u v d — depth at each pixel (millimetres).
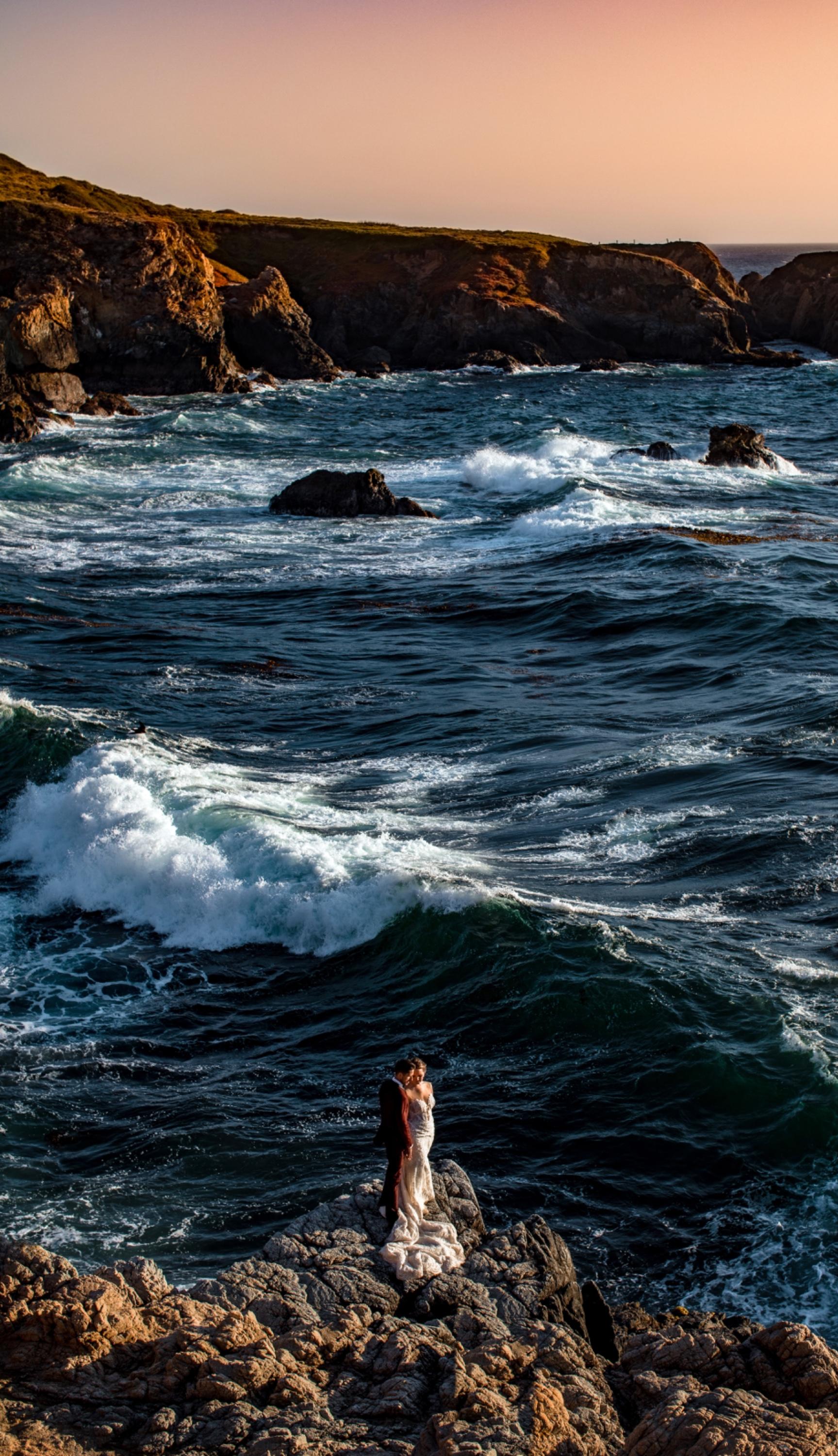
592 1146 10680
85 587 35094
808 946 13469
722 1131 10672
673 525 40812
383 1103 7812
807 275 132125
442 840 17219
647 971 12789
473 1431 5902
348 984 13898
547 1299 7414
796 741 20625
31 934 15688
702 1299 8914
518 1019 12602
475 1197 8391
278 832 16641
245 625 31406
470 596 33656
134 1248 9742
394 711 24344
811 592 31797
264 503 47969
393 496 45594
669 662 27156
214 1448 5930
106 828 17203
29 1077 12383
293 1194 10352
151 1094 12039
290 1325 6945
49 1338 6750
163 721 23578
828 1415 6281
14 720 21125
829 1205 9742
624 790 19031
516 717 23578
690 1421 6152
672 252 133000
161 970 14648
